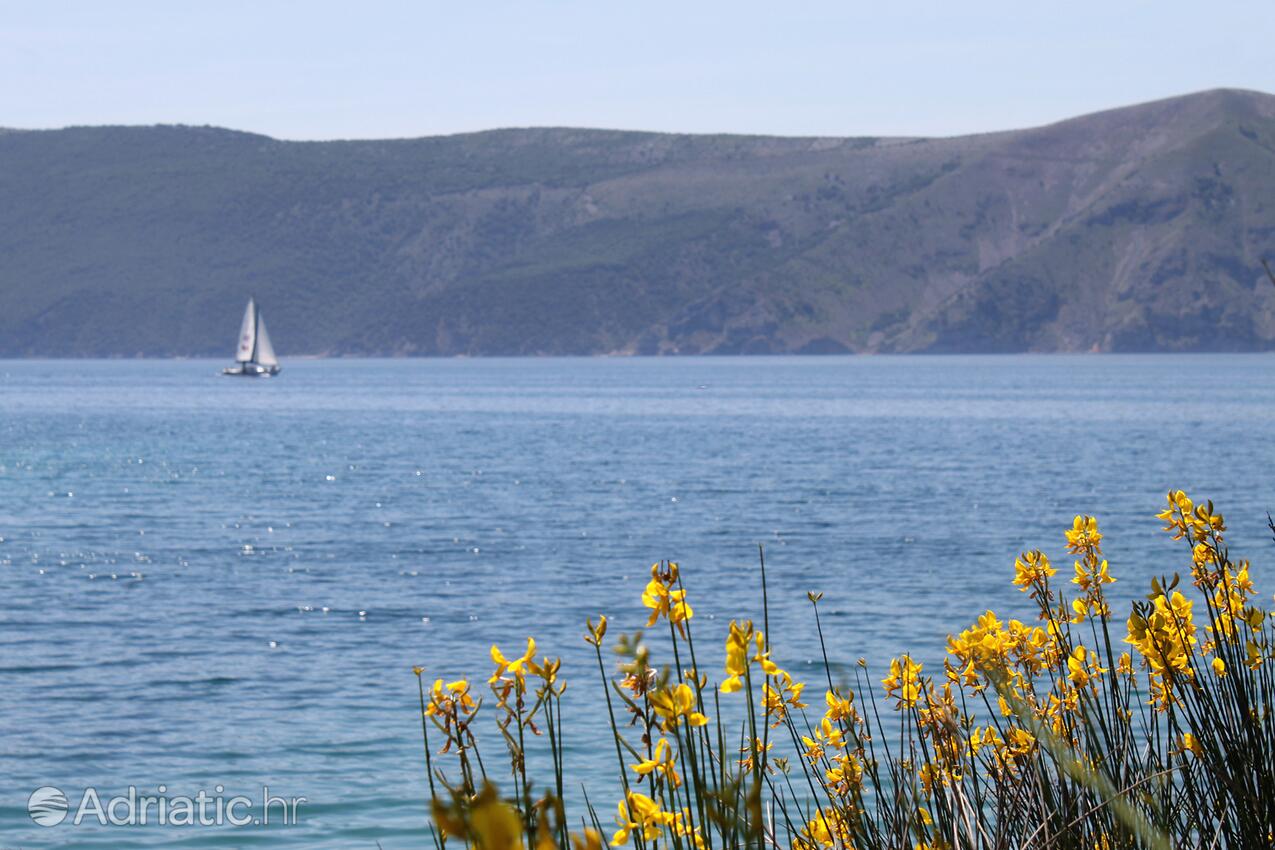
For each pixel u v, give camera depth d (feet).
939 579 120.26
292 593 118.52
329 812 56.59
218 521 178.70
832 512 180.96
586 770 57.88
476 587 121.19
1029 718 19.33
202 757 65.67
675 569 14.60
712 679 70.28
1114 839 19.53
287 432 398.01
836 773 22.06
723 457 289.12
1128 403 525.34
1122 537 147.74
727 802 13.12
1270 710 20.86
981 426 396.98
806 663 80.69
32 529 169.68
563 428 412.36
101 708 76.02
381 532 165.17
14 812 57.47
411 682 81.56
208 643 95.55
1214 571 22.22
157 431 400.67
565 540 155.33
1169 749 21.33
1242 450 289.12
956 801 20.34
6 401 622.54
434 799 7.75
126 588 122.01
